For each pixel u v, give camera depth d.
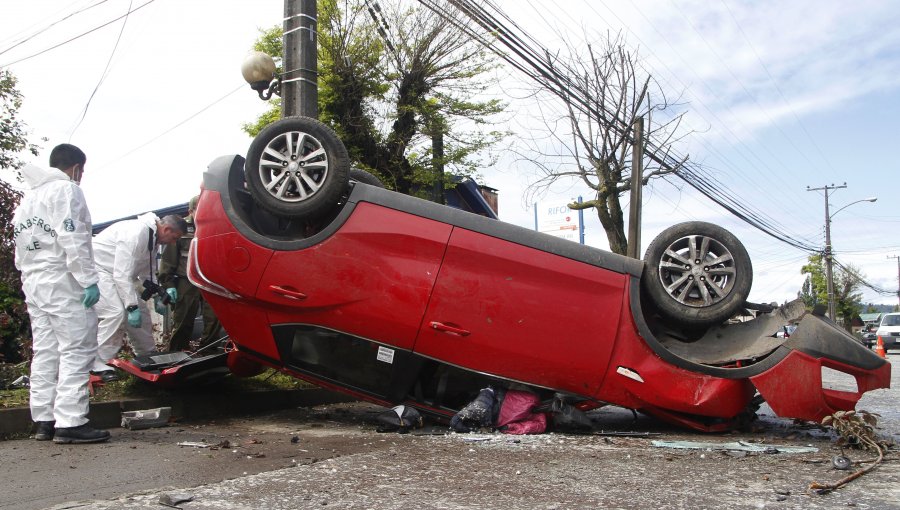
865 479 4.33
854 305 66.38
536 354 5.94
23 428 5.45
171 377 6.54
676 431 6.43
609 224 23.67
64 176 5.35
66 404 5.12
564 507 3.55
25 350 8.44
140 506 3.41
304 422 6.75
